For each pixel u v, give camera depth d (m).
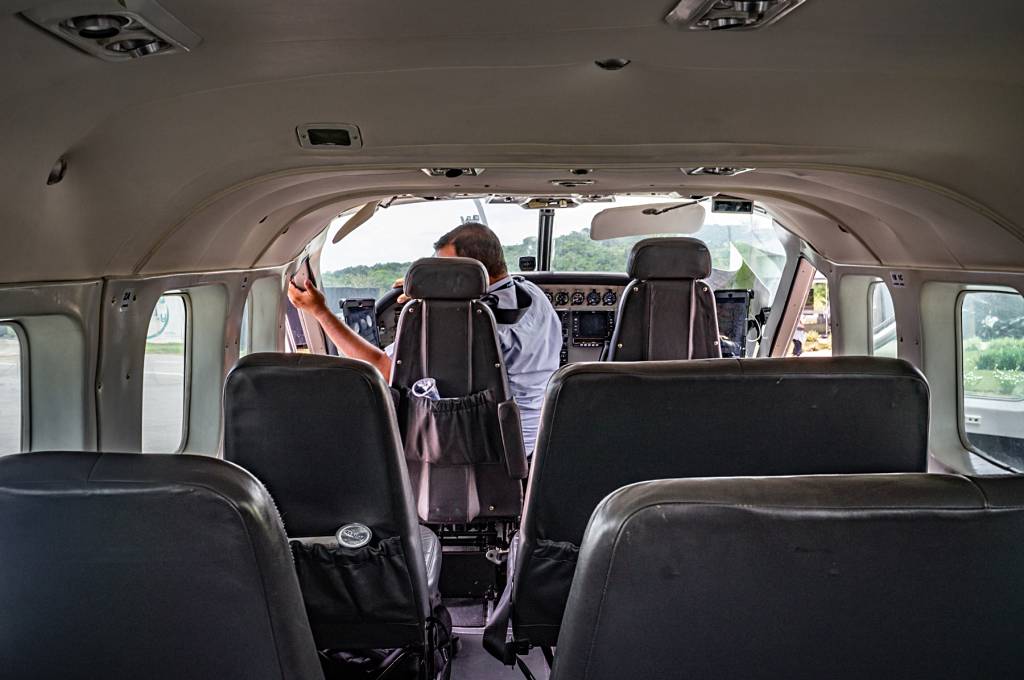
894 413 1.80
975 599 0.97
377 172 3.19
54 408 2.47
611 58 1.90
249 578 1.06
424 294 3.62
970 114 2.35
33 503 1.03
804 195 4.23
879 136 2.58
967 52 1.88
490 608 3.75
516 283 4.22
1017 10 1.61
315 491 2.04
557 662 1.04
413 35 1.70
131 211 2.41
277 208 3.64
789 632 0.99
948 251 3.63
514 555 2.47
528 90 2.17
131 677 1.16
